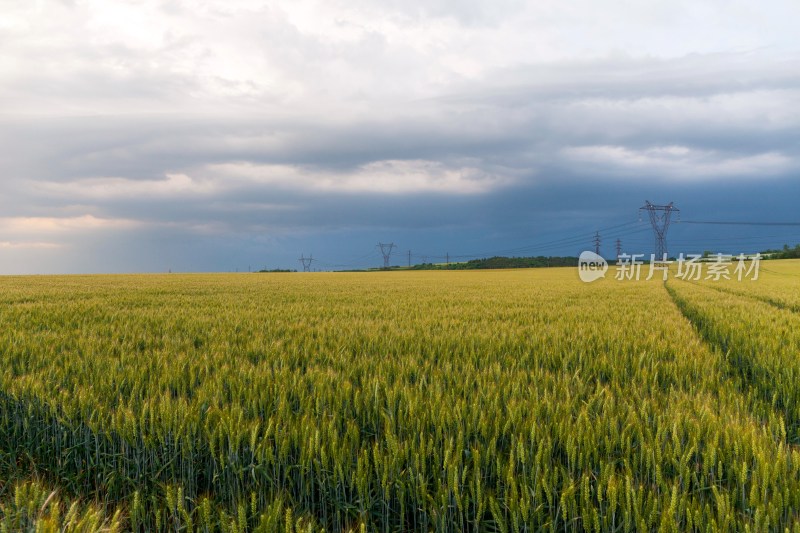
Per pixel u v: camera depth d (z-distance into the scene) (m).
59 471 5.03
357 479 3.77
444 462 3.72
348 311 15.34
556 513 3.48
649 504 3.26
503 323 12.12
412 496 3.79
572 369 7.39
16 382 5.87
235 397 5.38
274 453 4.50
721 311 15.54
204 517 3.52
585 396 5.78
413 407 4.71
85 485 4.94
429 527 3.84
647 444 3.98
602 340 9.31
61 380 6.03
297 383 5.82
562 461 4.27
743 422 4.69
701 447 4.15
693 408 5.07
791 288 31.50
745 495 3.56
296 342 9.05
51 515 3.03
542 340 9.18
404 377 6.27
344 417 4.95
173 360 7.21
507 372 6.48
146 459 4.73
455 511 3.76
